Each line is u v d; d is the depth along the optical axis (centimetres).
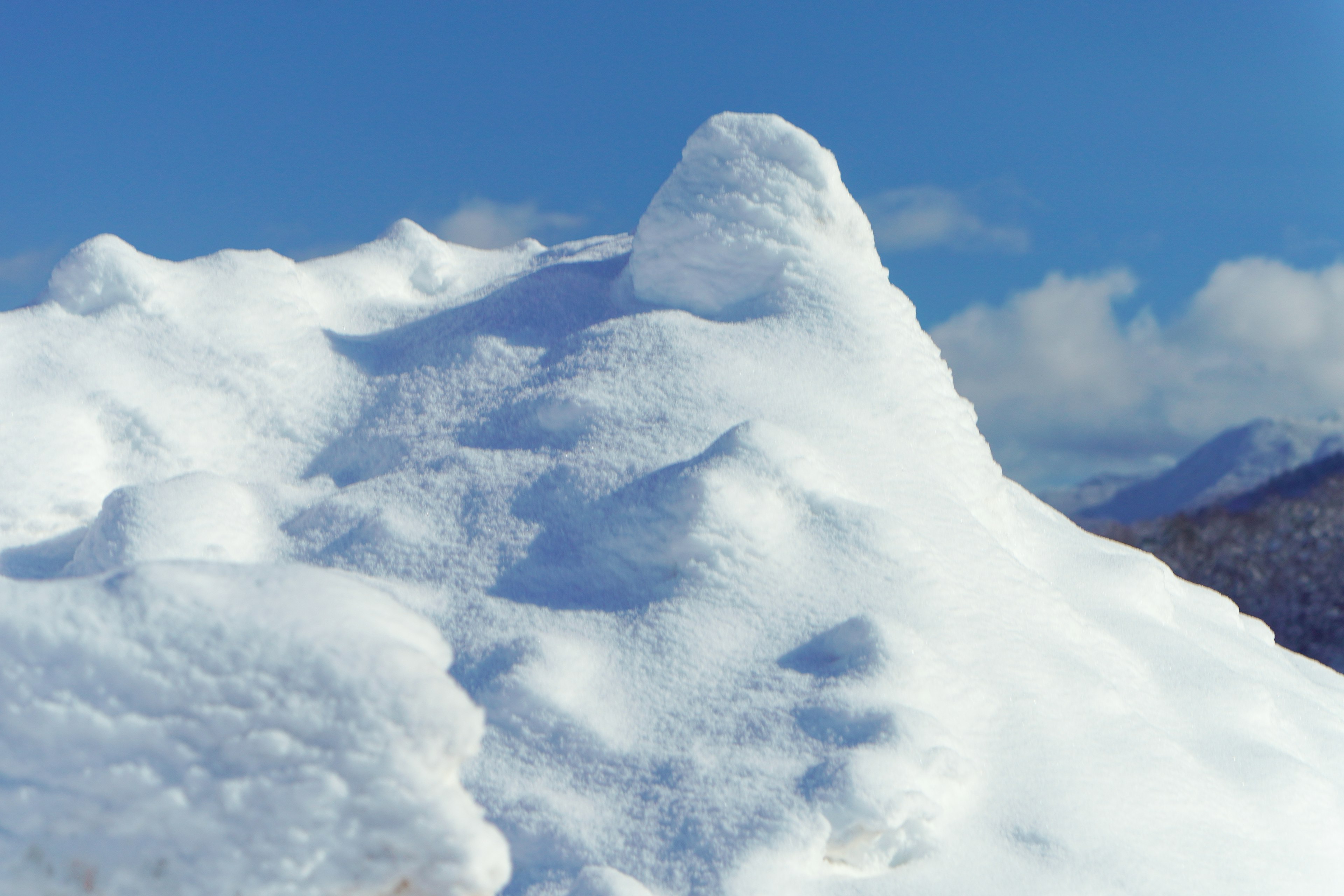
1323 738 566
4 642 248
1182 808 436
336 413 654
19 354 633
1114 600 622
